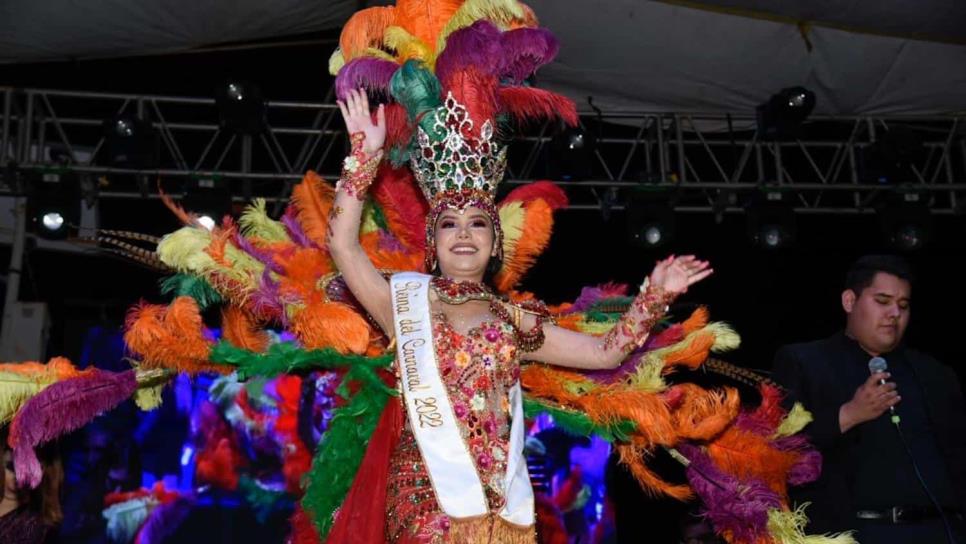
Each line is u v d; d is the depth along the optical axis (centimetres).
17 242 764
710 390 320
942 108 793
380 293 285
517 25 326
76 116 778
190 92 780
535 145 751
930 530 354
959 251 931
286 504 449
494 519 261
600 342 287
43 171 710
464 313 281
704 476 320
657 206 768
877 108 793
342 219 282
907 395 373
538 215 345
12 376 293
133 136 705
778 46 736
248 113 706
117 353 566
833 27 725
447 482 262
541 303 292
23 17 671
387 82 309
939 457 365
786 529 317
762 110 771
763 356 929
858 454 361
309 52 764
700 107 787
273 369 292
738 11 712
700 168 854
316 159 793
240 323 317
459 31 302
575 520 428
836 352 383
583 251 915
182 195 727
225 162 808
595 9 707
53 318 830
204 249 298
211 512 452
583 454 436
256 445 451
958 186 778
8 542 349
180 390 456
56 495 370
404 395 270
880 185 777
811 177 860
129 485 453
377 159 285
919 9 698
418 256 331
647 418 297
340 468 282
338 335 283
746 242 926
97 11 674
